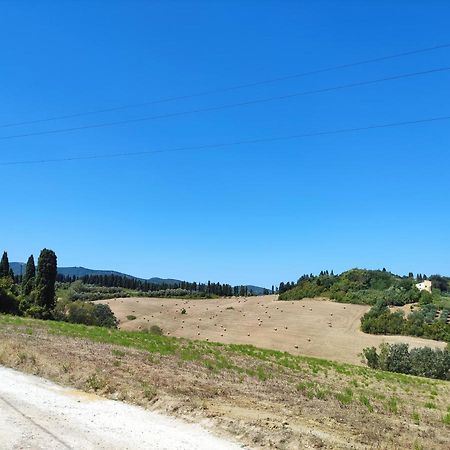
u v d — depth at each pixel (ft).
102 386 47.98
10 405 39.17
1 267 300.81
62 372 54.24
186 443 31.71
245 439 33.27
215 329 338.34
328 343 298.97
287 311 402.52
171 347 107.65
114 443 31.04
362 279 497.05
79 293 453.58
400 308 396.57
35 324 131.75
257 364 103.35
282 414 42.09
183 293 533.14
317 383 88.17
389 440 38.01
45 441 30.60
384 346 236.43
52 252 233.76
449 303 398.62
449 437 45.44
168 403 41.57
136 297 482.28
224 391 53.26
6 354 63.82
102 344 93.71
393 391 98.73
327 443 33.22
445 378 211.82
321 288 502.79
